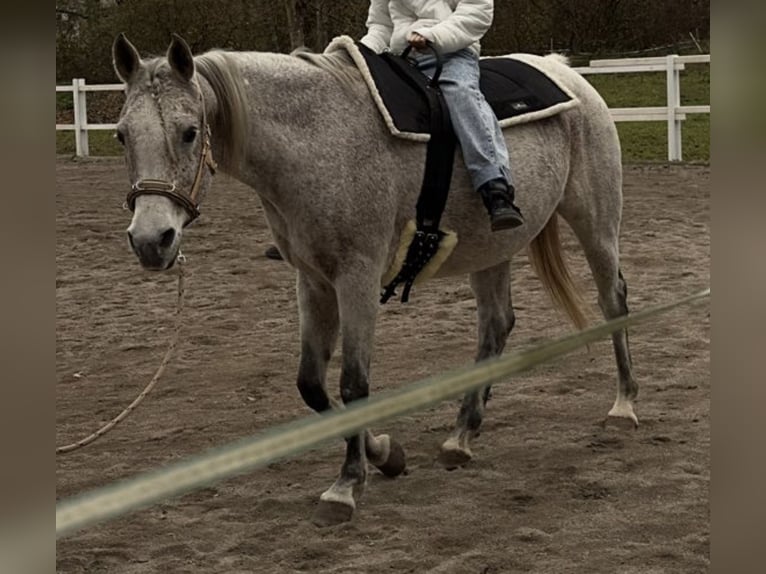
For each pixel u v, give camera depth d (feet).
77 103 60.13
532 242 16.24
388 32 14.85
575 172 15.76
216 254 32.55
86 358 21.84
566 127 15.52
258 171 12.26
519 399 17.70
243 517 12.93
